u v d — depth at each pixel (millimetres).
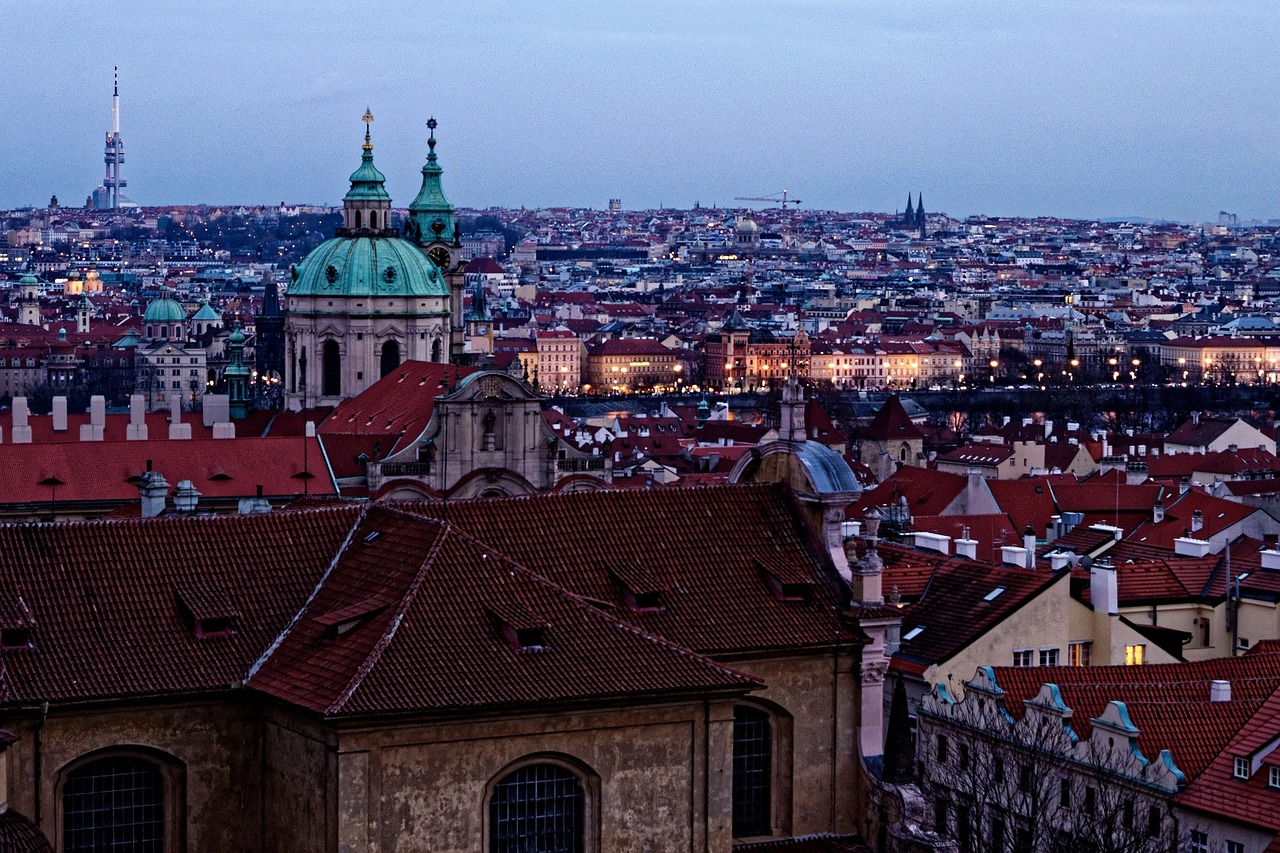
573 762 120000
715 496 138500
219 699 120250
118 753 118938
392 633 118125
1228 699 157125
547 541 132625
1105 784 149000
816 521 137375
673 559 134000
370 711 113125
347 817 114000
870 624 132375
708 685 121312
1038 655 174125
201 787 120375
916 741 164250
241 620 123438
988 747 153125
